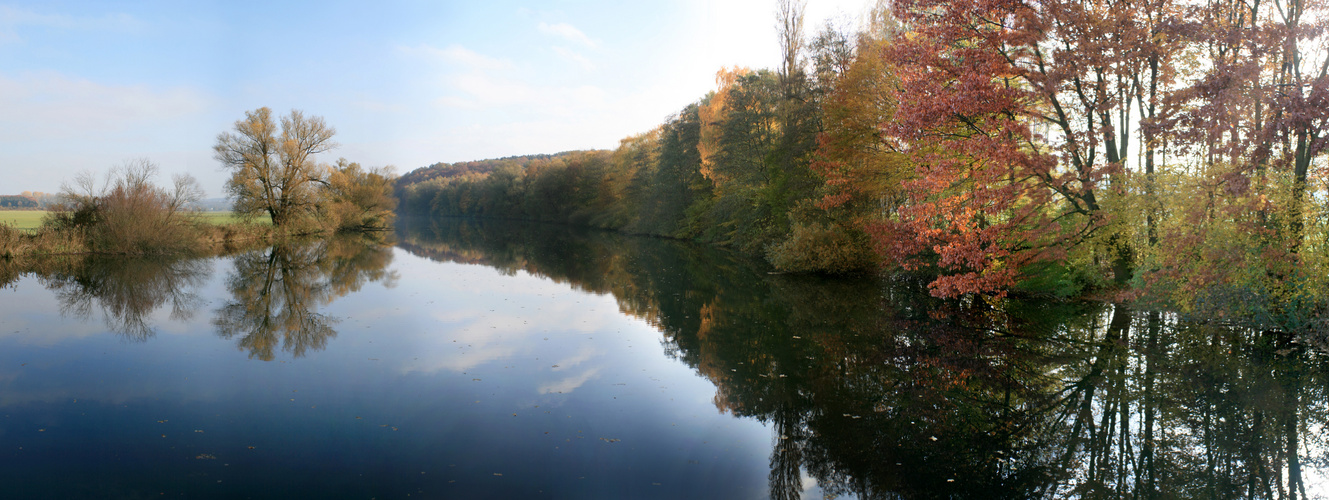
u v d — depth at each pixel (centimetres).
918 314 1302
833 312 1359
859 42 2006
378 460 586
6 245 2456
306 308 1459
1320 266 912
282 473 555
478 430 663
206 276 2106
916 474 558
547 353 1004
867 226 1697
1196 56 1118
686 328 1216
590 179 6450
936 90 1056
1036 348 986
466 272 2281
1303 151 962
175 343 1080
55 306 1488
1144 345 976
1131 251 1321
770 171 2588
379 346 1050
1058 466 575
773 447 625
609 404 752
